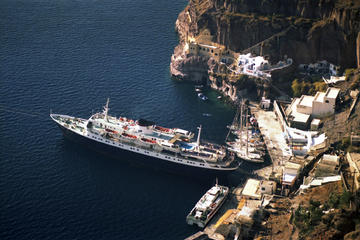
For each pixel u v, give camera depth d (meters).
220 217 196.50
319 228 171.50
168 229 192.25
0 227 189.50
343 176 195.38
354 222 168.88
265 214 188.88
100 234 188.75
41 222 192.62
